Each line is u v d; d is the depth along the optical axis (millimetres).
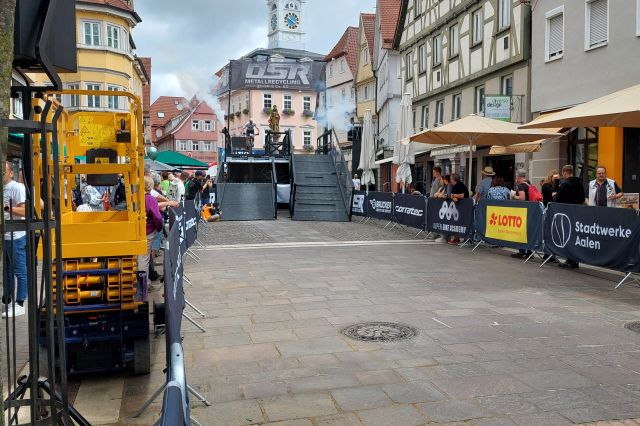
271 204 20172
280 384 4379
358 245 12758
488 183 13086
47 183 2752
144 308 4590
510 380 4430
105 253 4523
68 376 4605
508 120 17375
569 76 15906
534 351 5125
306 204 19953
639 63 13375
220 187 20703
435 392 4203
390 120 35844
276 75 43812
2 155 2090
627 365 4770
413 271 9242
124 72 36156
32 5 2570
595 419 3746
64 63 2898
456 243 13023
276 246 12508
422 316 6348
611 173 14102
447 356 4988
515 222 10641
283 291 7676
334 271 9234
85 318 4469
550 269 9484
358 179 30312
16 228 2697
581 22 15297
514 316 6348
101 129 5289
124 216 5539
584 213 8844
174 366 2180
